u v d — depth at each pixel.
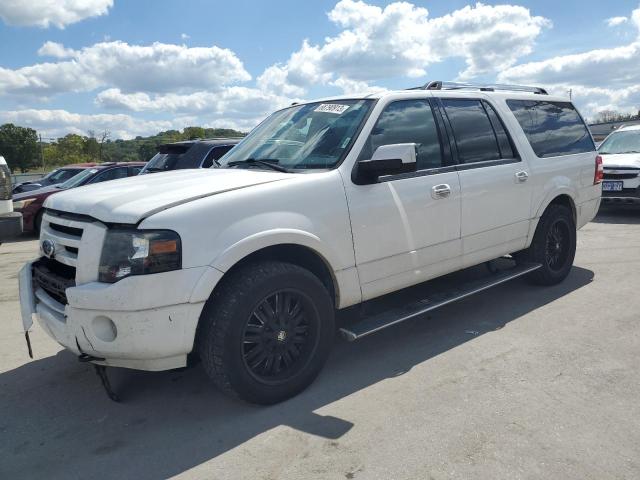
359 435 2.98
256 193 3.25
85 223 3.11
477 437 2.90
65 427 3.27
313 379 3.55
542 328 4.48
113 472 2.78
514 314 4.86
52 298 3.41
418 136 4.20
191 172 3.99
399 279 4.01
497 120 4.93
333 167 3.69
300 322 3.46
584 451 2.74
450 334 4.45
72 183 12.55
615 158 10.24
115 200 3.12
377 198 3.79
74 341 3.06
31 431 3.24
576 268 6.43
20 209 11.77
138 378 3.89
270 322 3.30
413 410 3.22
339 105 4.20
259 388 3.26
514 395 3.35
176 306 2.93
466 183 4.41
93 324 2.95
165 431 3.15
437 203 4.18
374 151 3.86
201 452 2.91
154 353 2.94
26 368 4.18
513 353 3.99
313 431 3.05
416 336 4.45
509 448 2.79
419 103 4.31
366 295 3.82
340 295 3.67
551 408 3.17
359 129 3.85
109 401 3.57
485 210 4.61
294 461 2.78
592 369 3.67
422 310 4.07
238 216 3.14
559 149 5.57
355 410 3.26
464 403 3.28
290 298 3.38
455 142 4.47
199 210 3.02
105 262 2.94
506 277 4.91
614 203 10.02
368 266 3.79
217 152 8.39
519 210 4.96
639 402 3.21
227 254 3.04
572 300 5.19
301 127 4.22
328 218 3.52
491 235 4.71
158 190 3.27
